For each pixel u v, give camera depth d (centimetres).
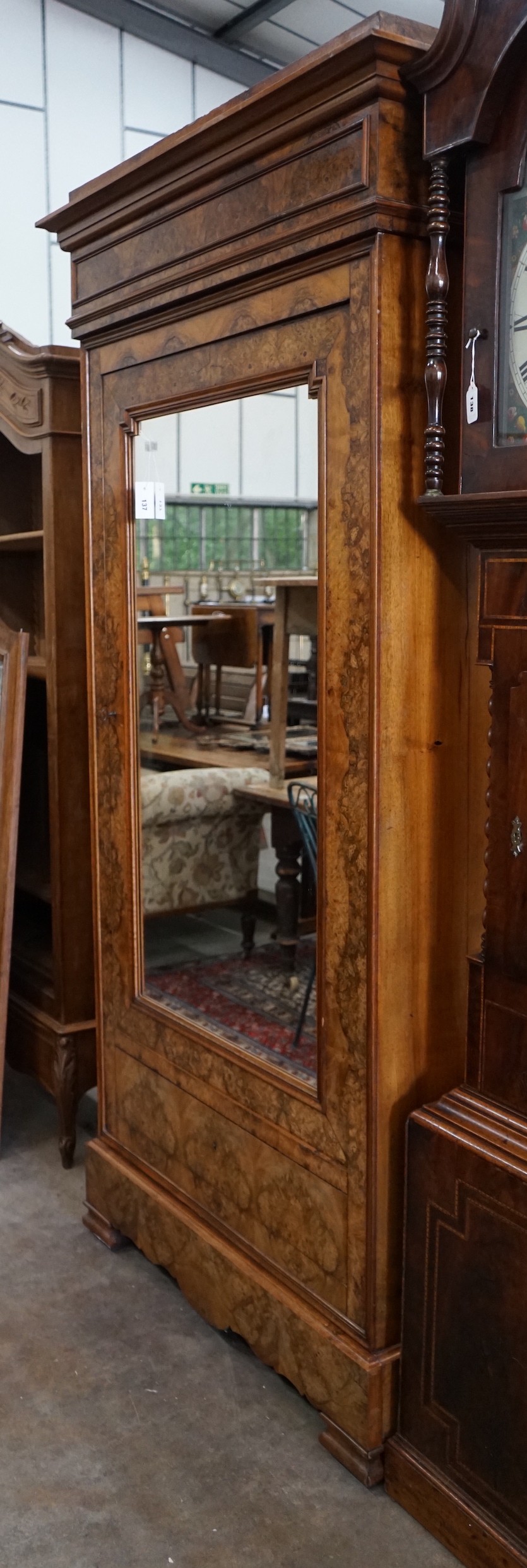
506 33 140
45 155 681
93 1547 178
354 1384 189
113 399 237
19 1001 334
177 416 222
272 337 187
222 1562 176
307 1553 177
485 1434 169
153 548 231
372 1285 186
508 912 166
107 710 248
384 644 171
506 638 161
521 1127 166
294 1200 204
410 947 182
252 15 703
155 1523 183
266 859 204
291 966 201
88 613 254
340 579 177
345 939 184
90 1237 271
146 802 238
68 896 302
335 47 157
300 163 174
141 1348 228
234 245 191
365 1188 185
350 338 169
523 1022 165
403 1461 186
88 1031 304
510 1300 162
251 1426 206
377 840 175
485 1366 168
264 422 203
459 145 150
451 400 173
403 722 176
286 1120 204
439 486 164
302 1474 194
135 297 221
